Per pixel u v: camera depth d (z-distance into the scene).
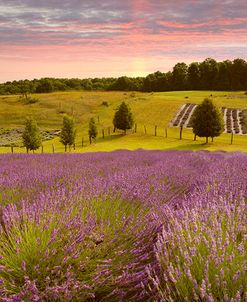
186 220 3.74
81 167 9.55
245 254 3.07
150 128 92.56
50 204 4.53
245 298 2.57
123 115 86.50
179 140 74.62
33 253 3.30
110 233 3.81
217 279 2.65
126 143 75.06
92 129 80.25
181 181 6.96
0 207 4.88
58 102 173.62
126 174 7.10
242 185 5.89
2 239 3.56
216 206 4.34
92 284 3.13
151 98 139.75
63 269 3.28
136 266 3.52
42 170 8.53
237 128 86.69
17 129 131.88
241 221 3.90
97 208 4.60
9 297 2.91
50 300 2.98
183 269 3.08
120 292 3.10
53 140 91.69
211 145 66.00
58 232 3.67
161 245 3.34
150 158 14.02
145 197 5.35
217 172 7.39
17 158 14.74
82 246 3.44
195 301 2.75
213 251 3.03
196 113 70.44
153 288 3.15
